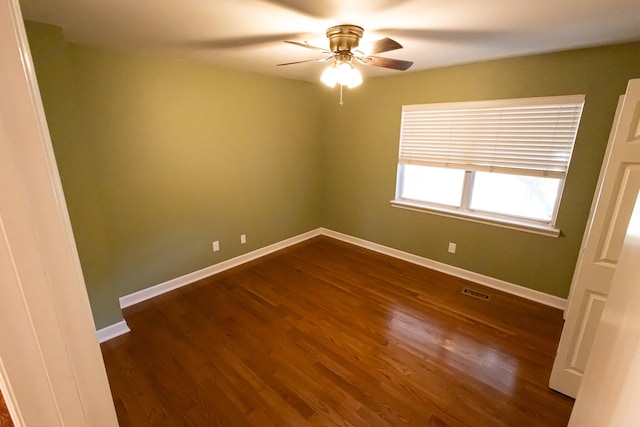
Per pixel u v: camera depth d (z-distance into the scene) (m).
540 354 2.24
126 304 2.84
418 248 3.73
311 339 2.40
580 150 2.49
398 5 1.52
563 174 2.62
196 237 3.27
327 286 3.21
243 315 2.71
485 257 3.21
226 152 3.34
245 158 3.54
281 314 2.72
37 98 0.47
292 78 3.75
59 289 0.50
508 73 2.71
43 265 0.47
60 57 1.91
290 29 1.90
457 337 2.42
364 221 4.23
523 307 2.83
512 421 1.73
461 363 2.15
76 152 2.07
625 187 1.55
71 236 0.54
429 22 1.76
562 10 1.57
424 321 2.62
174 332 2.48
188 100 2.92
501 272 3.13
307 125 4.15
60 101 1.96
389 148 3.73
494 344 2.34
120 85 2.49
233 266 3.69
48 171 0.47
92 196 2.19
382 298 2.99
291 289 3.15
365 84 3.75
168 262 3.08
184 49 2.39
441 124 3.24
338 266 3.70
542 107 2.61
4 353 0.45
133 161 2.67
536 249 2.87
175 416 1.76
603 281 1.66
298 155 4.15
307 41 2.15
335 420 1.74
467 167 3.15
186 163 3.03
